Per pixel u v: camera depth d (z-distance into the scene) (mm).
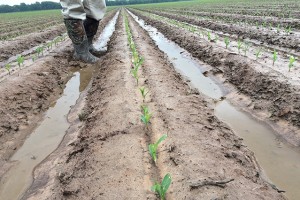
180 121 920
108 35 3455
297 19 3064
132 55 1823
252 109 1158
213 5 8078
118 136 869
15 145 999
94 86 1479
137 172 702
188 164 703
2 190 784
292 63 1484
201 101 1187
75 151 877
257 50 1896
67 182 740
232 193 622
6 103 1191
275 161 841
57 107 1305
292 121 999
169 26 3342
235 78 1452
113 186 666
